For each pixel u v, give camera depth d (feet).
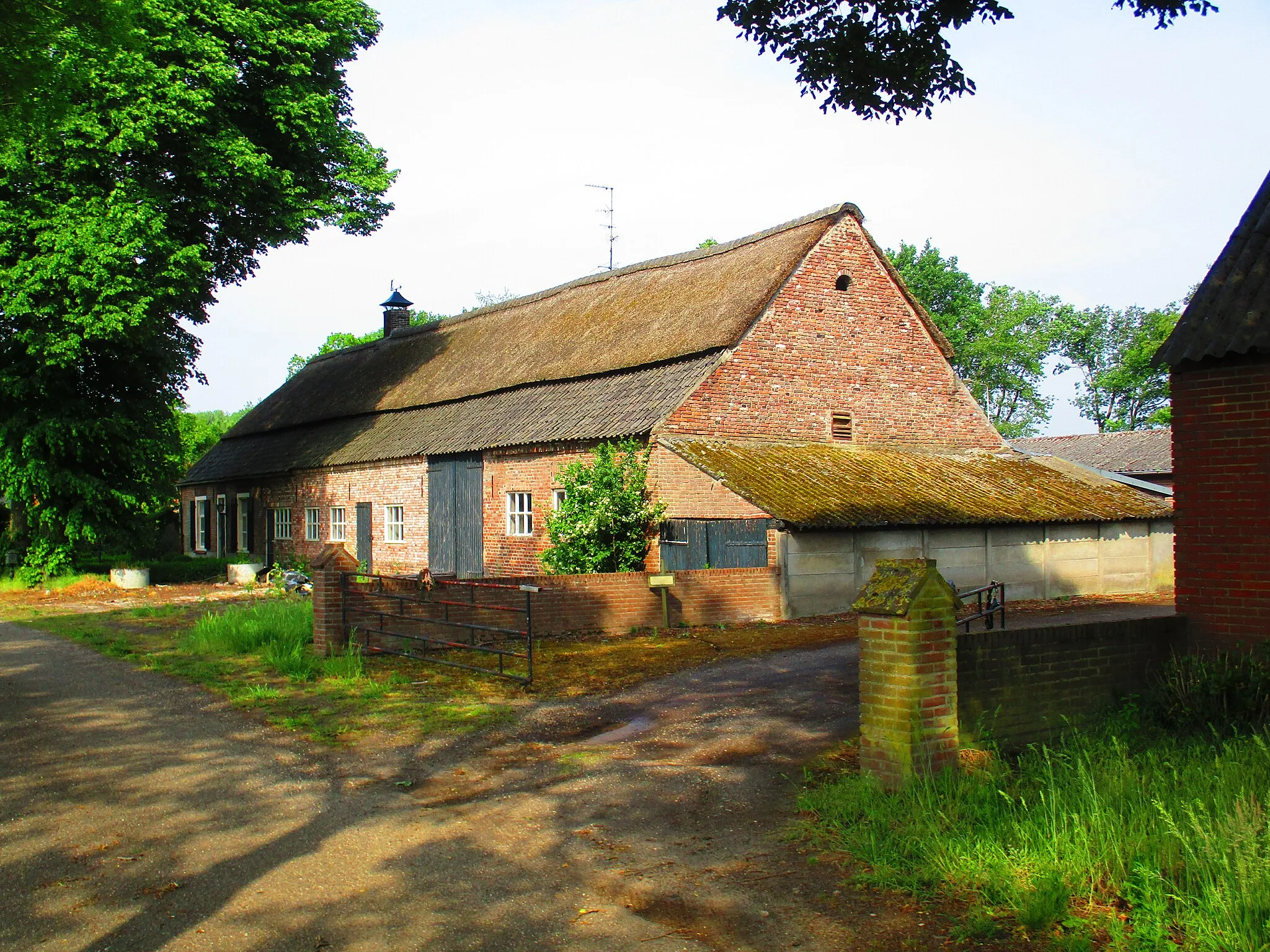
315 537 108.88
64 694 38.40
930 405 84.64
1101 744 25.88
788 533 60.80
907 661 23.95
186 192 83.30
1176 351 32.30
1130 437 150.30
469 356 103.45
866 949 17.11
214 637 49.60
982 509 70.79
